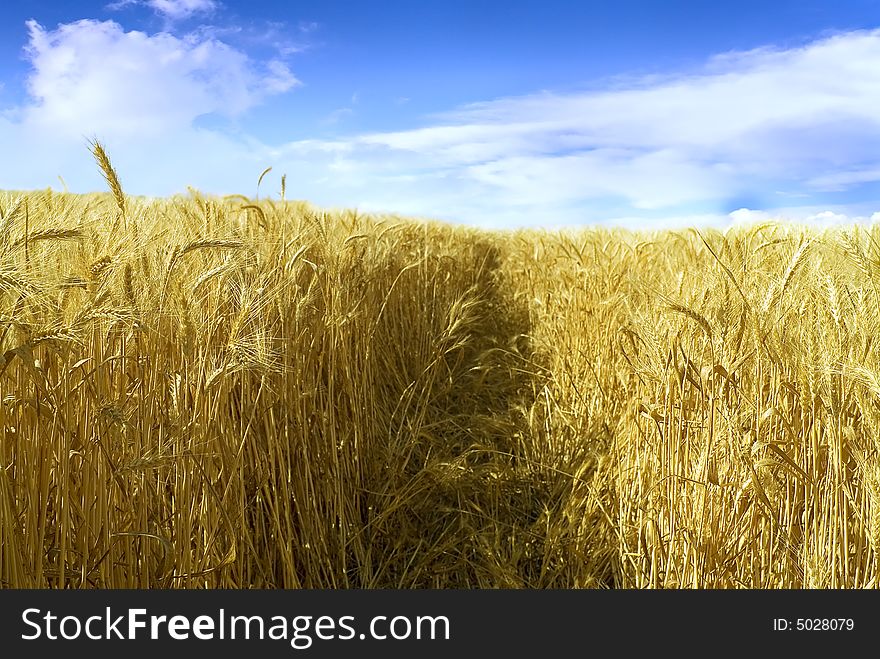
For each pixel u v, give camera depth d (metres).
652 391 3.60
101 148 2.70
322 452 3.87
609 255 6.47
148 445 2.46
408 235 7.54
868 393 2.41
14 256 2.03
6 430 2.22
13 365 2.25
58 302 2.21
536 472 4.63
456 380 6.62
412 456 4.90
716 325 2.94
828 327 2.57
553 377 6.29
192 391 2.71
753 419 2.83
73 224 2.69
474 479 4.43
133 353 2.58
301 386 3.73
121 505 2.50
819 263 2.95
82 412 2.32
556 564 3.61
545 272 8.33
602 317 5.70
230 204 4.58
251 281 3.41
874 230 3.38
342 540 3.65
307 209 5.67
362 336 4.73
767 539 2.73
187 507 2.59
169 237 3.05
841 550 2.49
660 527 3.21
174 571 2.54
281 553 3.24
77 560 2.37
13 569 2.06
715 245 4.50
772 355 2.77
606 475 4.15
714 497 2.82
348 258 4.71
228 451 2.90
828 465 2.49
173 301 2.65
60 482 2.19
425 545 3.88
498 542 3.81
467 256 10.27
